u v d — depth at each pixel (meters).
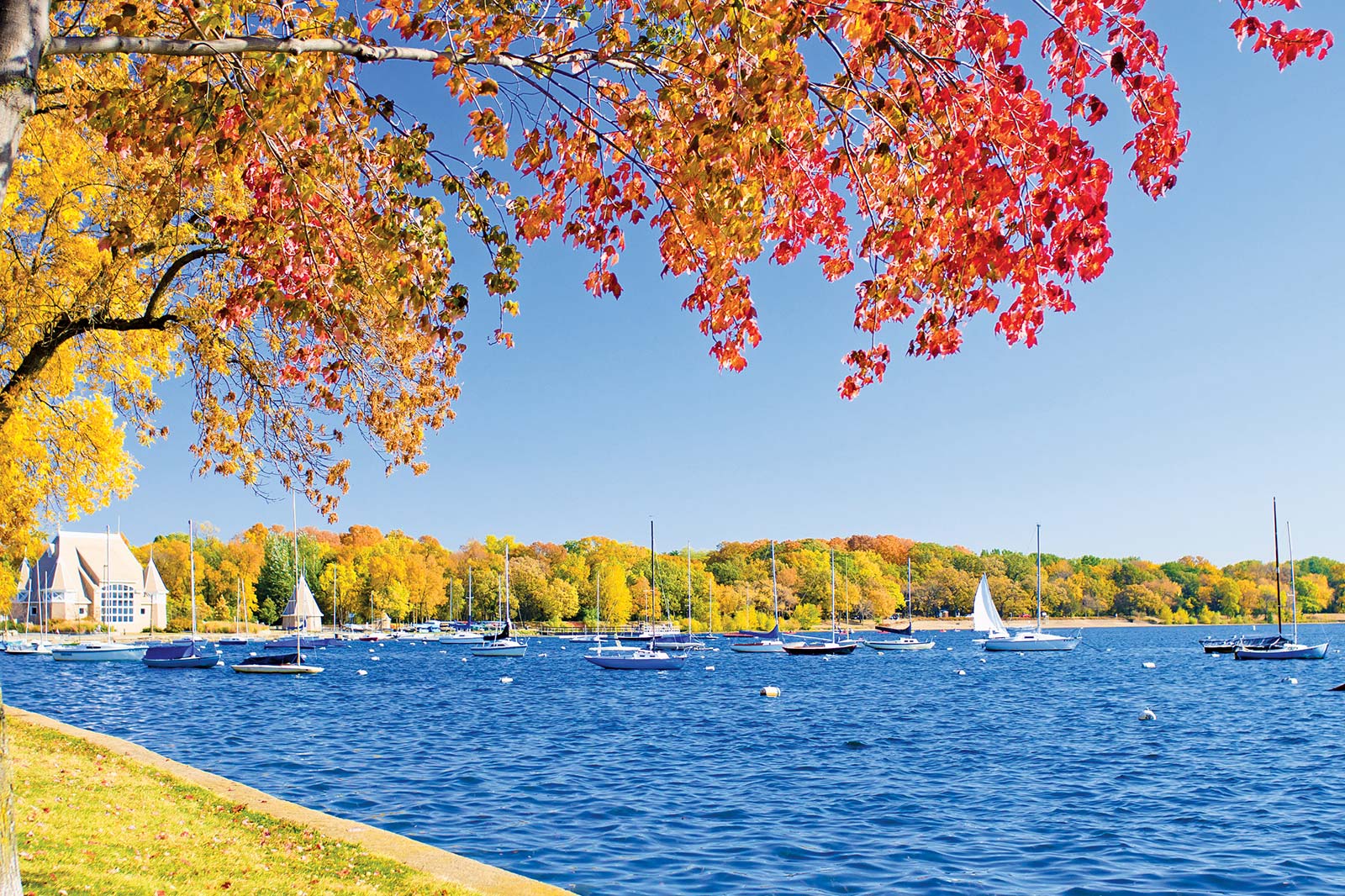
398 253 7.03
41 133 11.41
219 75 6.33
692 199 6.26
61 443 15.69
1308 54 4.70
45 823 11.11
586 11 6.45
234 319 6.93
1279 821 19.19
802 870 15.47
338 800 20.84
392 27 6.25
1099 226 4.87
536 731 34.56
